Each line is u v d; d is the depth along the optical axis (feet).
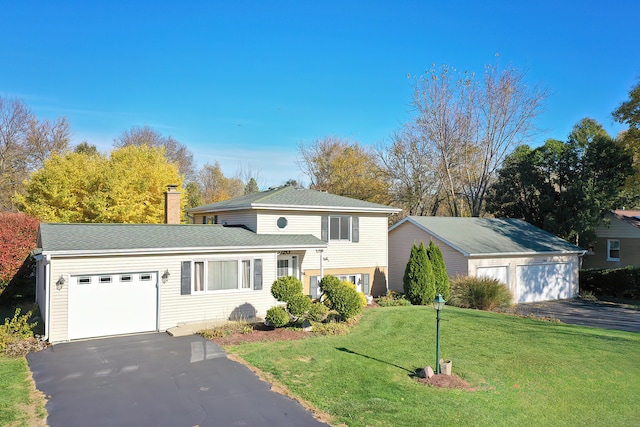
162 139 215.92
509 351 44.16
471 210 136.98
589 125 112.47
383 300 72.95
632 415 31.14
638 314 72.90
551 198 112.47
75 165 95.55
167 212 77.82
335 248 75.77
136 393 31.32
